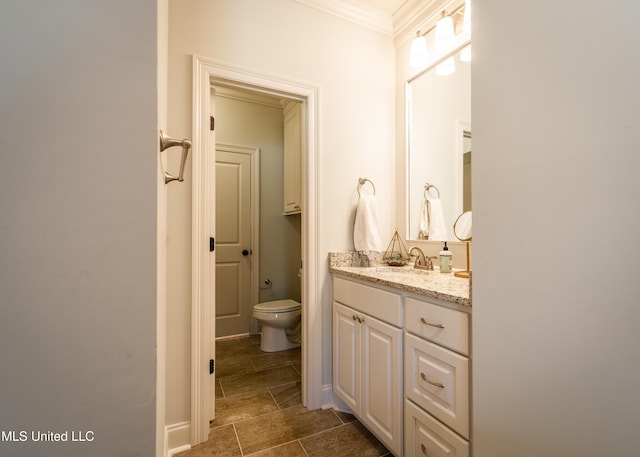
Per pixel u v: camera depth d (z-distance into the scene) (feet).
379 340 4.36
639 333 1.63
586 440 1.85
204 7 4.86
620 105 1.69
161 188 2.16
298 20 5.65
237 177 9.88
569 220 1.92
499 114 2.34
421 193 6.15
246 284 9.92
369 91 6.43
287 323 8.46
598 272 1.79
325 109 5.91
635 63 1.63
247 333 9.89
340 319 5.48
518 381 2.22
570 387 1.92
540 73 2.07
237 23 5.09
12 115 1.18
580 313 1.87
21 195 1.20
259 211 10.15
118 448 1.34
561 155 1.95
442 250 5.44
